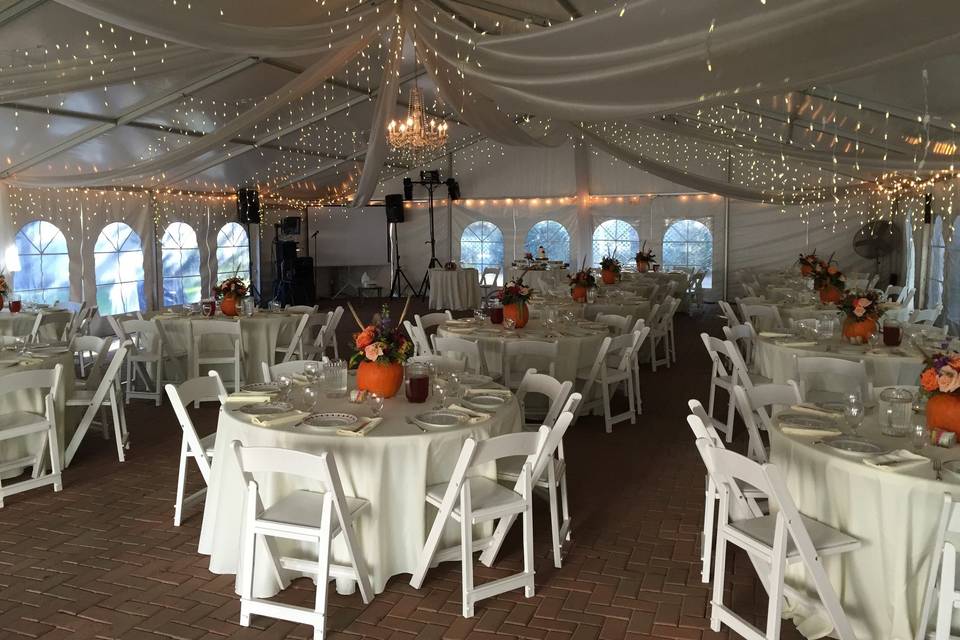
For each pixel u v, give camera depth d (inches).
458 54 226.5
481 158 606.2
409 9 238.4
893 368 194.2
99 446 216.5
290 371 171.8
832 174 518.0
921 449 118.5
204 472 151.1
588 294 342.3
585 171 579.5
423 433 128.8
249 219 502.3
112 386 203.5
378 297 625.0
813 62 142.5
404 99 415.2
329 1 251.4
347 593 129.6
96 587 133.1
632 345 239.9
